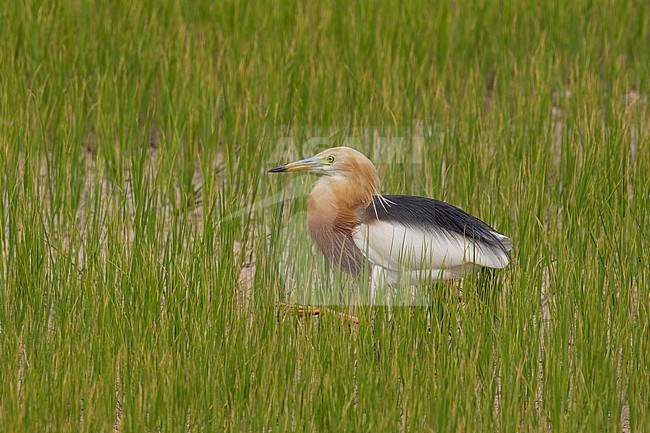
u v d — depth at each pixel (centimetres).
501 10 1962
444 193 1401
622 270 1182
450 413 962
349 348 1035
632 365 1043
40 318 1105
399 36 1822
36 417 952
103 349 1034
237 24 1834
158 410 973
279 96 1617
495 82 1666
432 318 1078
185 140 1584
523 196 1362
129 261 1188
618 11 1991
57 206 1371
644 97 1769
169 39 1770
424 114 1538
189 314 1095
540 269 1225
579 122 1555
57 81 1647
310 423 947
